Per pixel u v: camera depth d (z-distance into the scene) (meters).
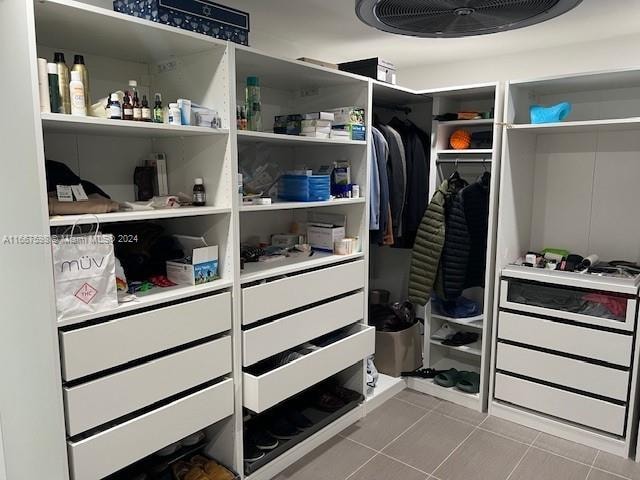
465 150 3.10
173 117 1.86
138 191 2.21
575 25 2.70
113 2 1.99
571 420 2.71
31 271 1.59
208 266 2.08
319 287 2.54
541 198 3.26
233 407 2.17
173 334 1.88
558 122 2.69
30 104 1.46
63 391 1.59
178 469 2.19
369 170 2.81
